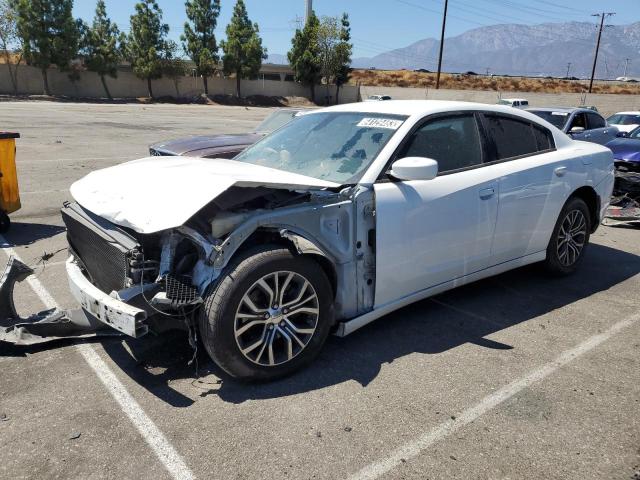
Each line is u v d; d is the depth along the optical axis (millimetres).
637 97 48188
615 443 2666
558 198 4609
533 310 4320
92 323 3525
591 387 3182
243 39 55500
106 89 49938
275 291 3031
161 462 2482
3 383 3133
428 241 3648
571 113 10820
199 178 3094
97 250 3371
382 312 3568
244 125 25438
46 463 2463
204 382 3168
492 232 4094
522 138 4488
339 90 61188
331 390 3102
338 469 2455
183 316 2988
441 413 2896
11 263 3732
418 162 3289
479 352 3596
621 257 5891
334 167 3637
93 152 14039
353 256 3346
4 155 6406
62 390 3070
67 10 45219
